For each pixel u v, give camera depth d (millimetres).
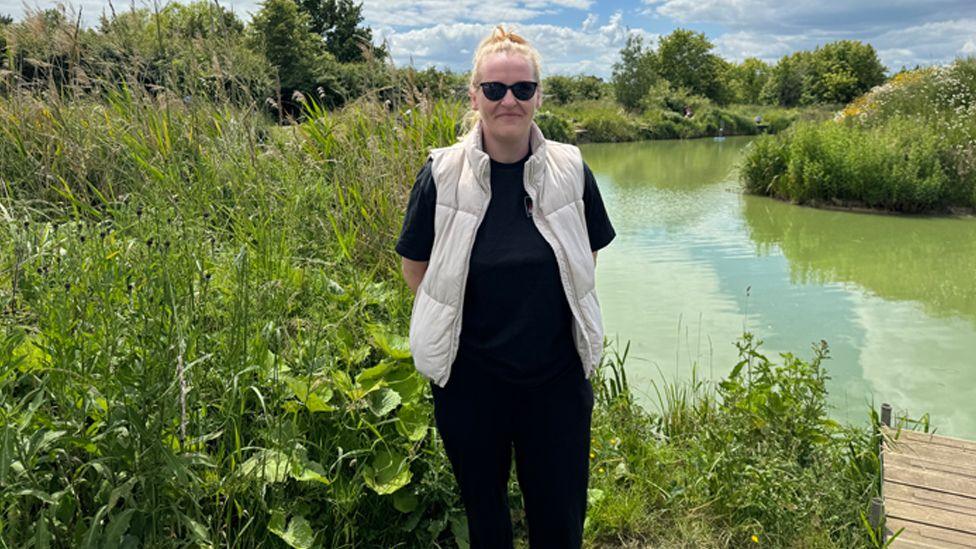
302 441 2221
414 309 1906
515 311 1753
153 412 1834
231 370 2166
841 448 3219
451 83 4922
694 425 3531
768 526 2639
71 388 1928
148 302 2109
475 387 1822
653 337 5312
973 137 11461
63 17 4113
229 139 4074
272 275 2881
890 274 7254
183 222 2918
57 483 1847
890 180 11102
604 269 7547
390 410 2381
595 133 33594
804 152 12367
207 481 1982
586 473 1938
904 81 16328
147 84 4348
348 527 2191
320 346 2588
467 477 1911
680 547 2541
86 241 2623
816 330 5473
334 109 4926
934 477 2803
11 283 2461
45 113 4160
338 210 3803
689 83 60125
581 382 1883
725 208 11781
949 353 4945
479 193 1756
